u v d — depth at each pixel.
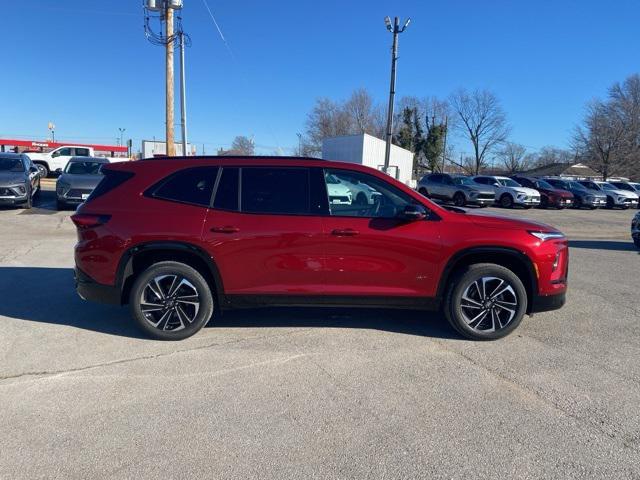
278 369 4.10
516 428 3.24
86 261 4.70
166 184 4.75
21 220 13.42
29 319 5.28
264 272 4.66
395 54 25.30
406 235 4.64
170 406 3.46
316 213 4.67
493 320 4.79
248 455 2.91
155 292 4.68
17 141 53.72
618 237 15.38
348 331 5.04
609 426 3.28
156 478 2.70
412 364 4.24
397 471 2.78
